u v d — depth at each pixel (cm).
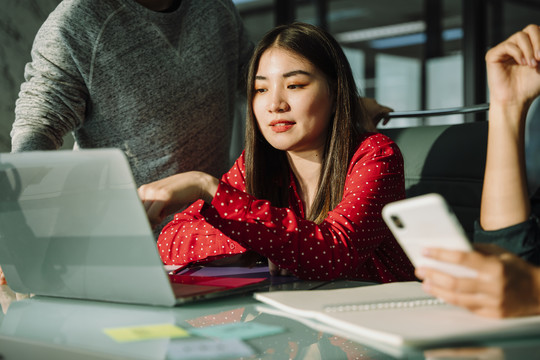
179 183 86
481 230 80
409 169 148
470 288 55
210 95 157
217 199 88
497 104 82
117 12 140
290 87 109
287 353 51
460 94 445
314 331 58
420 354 49
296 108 109
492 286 54
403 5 604
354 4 586
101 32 138
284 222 90
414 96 581
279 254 88
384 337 50
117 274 69
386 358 50
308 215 118
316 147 117
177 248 115
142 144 148
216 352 50
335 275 90
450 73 466
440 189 141
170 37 149
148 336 55
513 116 81
